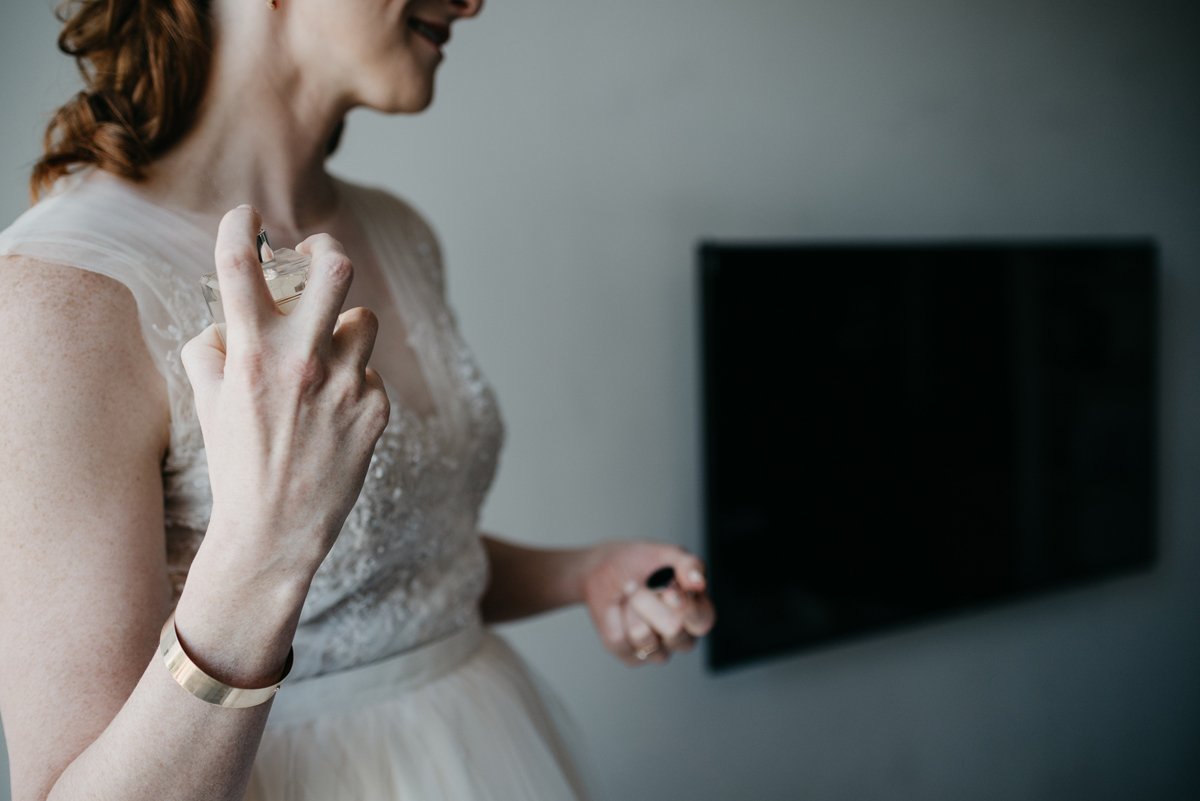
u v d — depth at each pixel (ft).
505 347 5.49
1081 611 8.13
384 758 2.03
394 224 2.75
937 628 7.36
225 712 1.29
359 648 2.11
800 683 6.70
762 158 6.35
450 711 2.21
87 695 1.41
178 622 1.27
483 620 3.10
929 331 6.72
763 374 5.97
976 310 6.95
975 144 7.43
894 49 6.96
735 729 6.41
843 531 6.43
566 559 2.98
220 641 1.26
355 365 1.26
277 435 1.20
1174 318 8.56
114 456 1.55
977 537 7.11
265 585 1.26
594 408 5.82
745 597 6.04
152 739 1.26
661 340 6.03
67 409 1.49
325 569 1.94
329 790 1.94
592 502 5.84
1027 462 7.34
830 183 6.67
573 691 5.79
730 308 5.81
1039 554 7.48
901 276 6.55
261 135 2.08
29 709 1.40
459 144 5.26
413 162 5.13
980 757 7.61
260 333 1.18
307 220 2.30
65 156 1.87
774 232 6.42
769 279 5.95
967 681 7.53
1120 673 8.35
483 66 5.31
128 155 1.82
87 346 1.55
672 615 2.50
